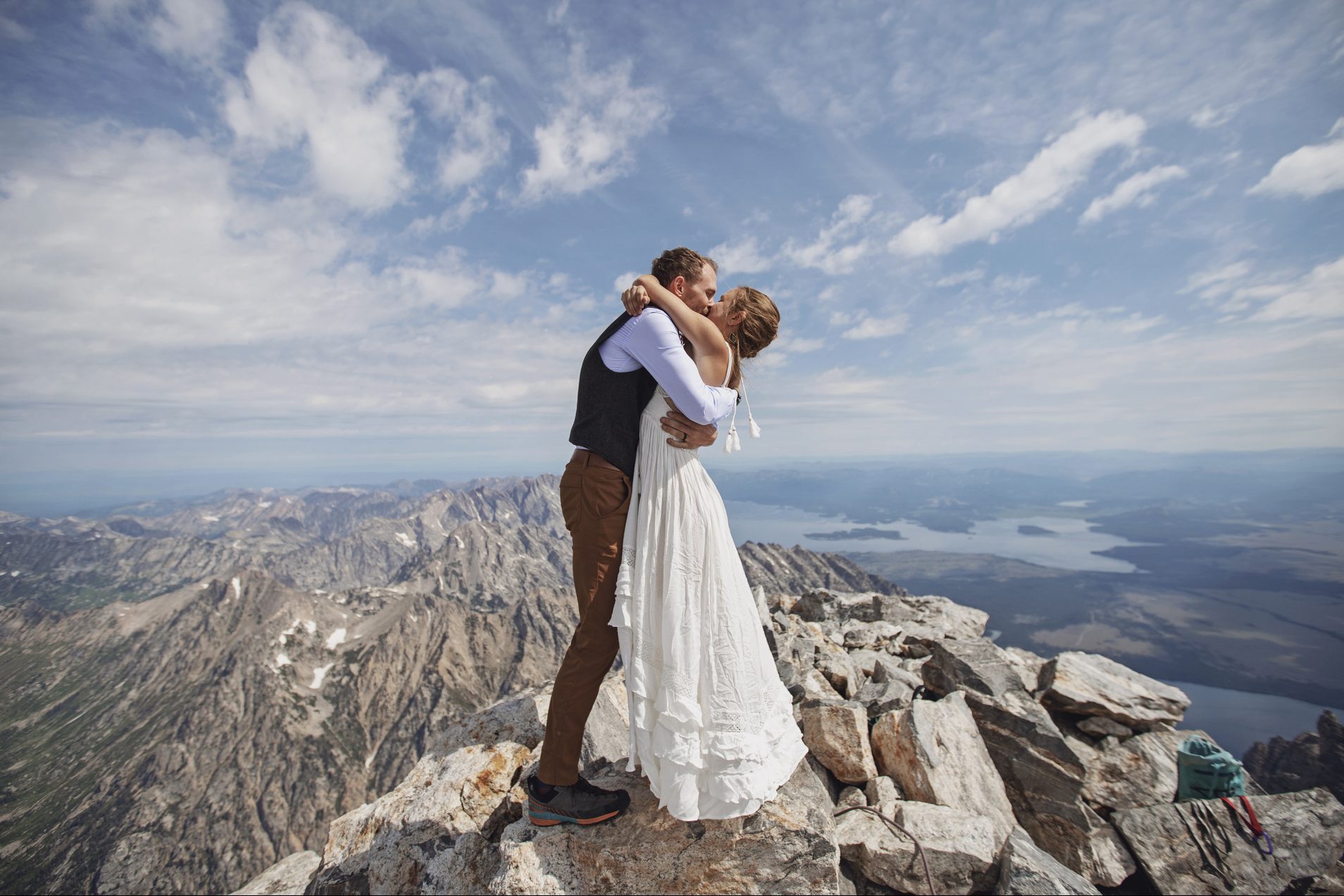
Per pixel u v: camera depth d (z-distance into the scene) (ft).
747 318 12.12
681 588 11.50
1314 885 16.25
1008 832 16.48
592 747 17.21
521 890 11.98
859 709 18.48
